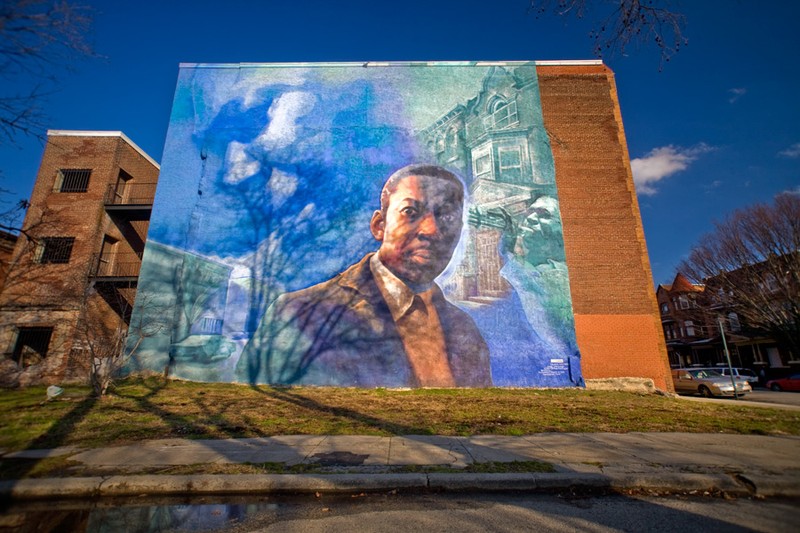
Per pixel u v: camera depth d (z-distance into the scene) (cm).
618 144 1870
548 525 431
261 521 447
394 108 1886
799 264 2545
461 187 1778
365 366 1552
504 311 1636
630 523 437
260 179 1802
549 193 1791
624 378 1586
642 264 1722
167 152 1845
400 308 1625
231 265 1695
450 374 1551
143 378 1525
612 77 1969
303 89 1922
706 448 704
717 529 423
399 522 440
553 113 1902
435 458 633
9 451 657
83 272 1902
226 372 1568
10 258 1892
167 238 1731
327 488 534
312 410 1045
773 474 565
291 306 1638
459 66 1955
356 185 1777
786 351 3697
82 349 1798
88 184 2064
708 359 4662
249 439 746
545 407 1135
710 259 3067
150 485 531
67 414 923
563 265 1705
